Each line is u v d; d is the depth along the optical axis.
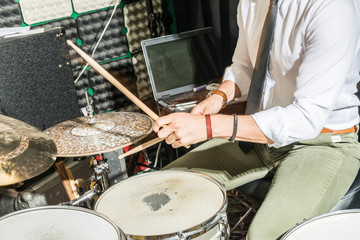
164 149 2.58
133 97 1.32
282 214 1.25
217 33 2.39
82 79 2.34
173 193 1.33
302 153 1.45
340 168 1.39
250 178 1.54
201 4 2.41
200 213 1.21
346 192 1.42
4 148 1.17
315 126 1.27
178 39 2.23
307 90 1.26
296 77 1.34
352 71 1.39
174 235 1.08
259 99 1.50
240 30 1.68
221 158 1.62
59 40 1.85
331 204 1.34
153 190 1.35
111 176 1.92
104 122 1.68
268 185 1.51
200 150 1.68
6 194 1.68
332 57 1.24
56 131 1.62
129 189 1.38
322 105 1.25
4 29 1.90
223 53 2.42
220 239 1.19
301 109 1.26
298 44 1.36
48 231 1.08
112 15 2.33
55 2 2.17
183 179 1.42
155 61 2.19
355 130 1.50
